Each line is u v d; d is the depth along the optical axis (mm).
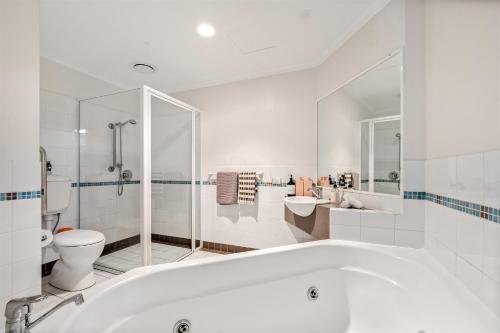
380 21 1607
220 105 2820
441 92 1221
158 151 2367
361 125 1809
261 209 2600
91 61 2318
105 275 2109
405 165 1456
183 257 2594
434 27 1284
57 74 2258
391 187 1566
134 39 1950
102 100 2371
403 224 1463
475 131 956
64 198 2178
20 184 1392
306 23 1760
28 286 1427
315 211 1926
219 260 1232
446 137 1176
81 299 776
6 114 1331
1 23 1309
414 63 1423
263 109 2617
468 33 1005
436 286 1068
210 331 1154
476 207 931
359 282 1375
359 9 1619
